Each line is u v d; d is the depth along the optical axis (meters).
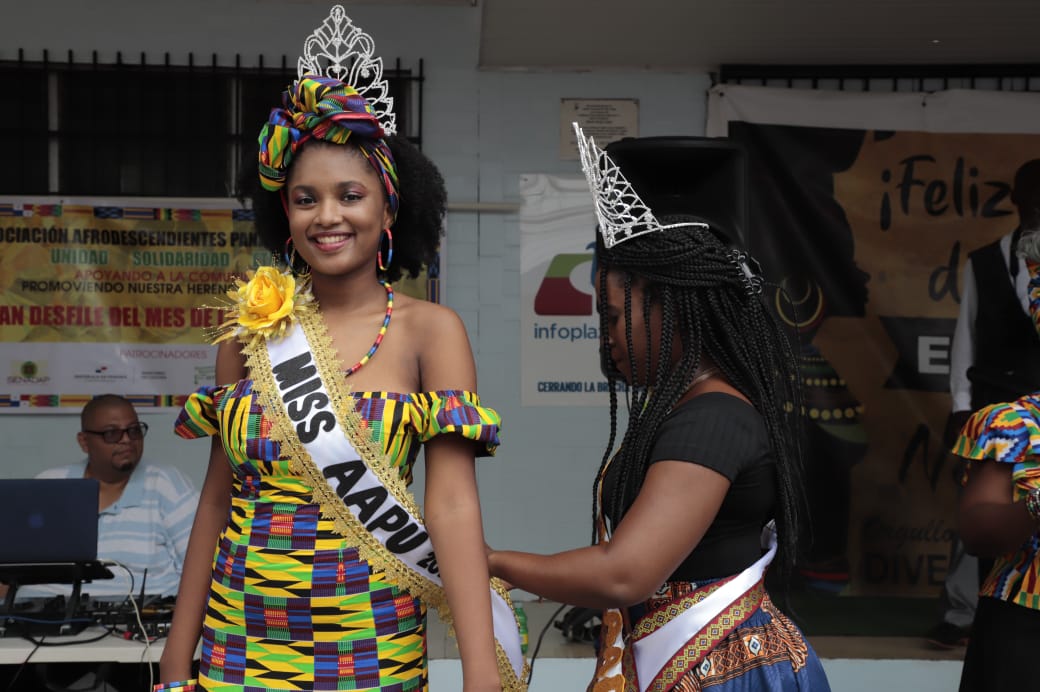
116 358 5.09
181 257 5.10
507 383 5.31
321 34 1.76
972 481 1.98
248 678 1.55
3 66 5.05
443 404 1.56
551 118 5.31
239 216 5.12
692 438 1.56
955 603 4.96
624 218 1.67
